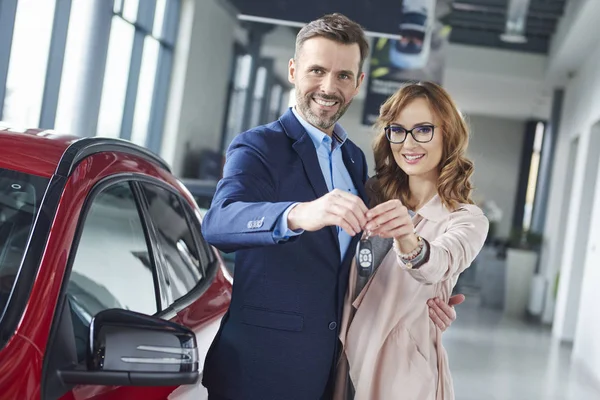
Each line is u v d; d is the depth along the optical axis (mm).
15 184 1340
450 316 1767
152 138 11242
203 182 4625
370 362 1668
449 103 1799
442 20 11617
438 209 1786
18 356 1103
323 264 1626
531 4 12234
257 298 1579
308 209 1292
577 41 10477
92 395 1189
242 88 15102
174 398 1408
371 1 7117
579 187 9734
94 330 1149
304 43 1670
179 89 11273
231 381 1574
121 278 1510
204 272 2039
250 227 1365
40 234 1260
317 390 1628
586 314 7770
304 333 1591
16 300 1169
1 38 6570
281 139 1660
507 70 15312
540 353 8352
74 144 1499
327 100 1668
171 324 1213
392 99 1832
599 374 6746
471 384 6312
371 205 1943
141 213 1699
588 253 8141
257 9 7152
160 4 10758
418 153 1802
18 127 1596
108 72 9445
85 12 7266
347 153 1846
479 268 16016
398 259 1512
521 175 23328
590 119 9703
